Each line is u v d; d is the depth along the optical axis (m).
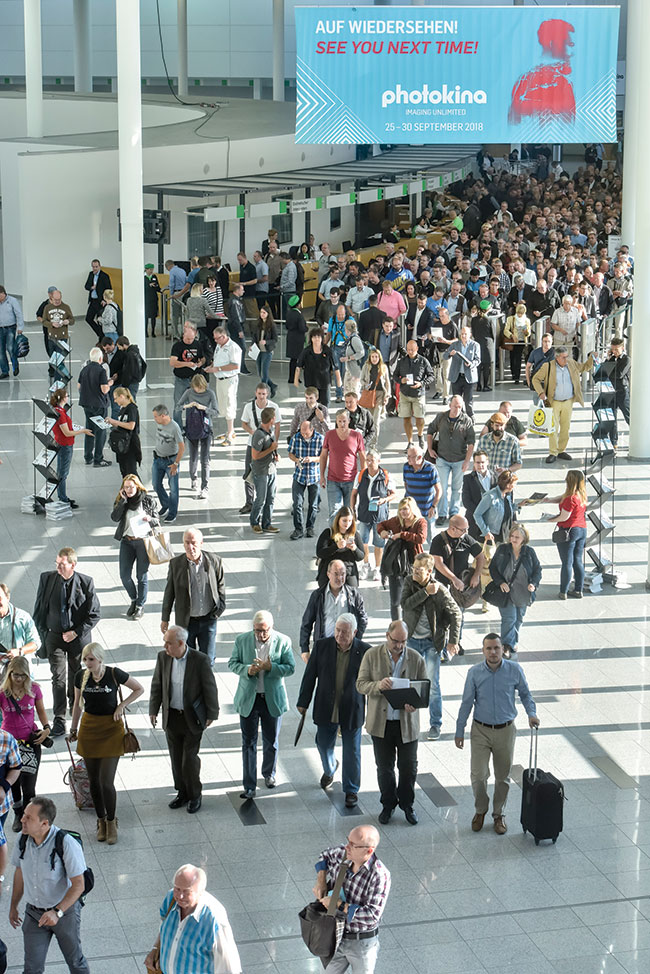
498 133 28.12
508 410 19.05
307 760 13.20
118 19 28.12
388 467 22.59
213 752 13.33
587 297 29.22
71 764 12.21
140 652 15.30
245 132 43.69
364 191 39.12
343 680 12.05
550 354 24.06
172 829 11.78
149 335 34.56
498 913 10.52
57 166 36.56
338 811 12.16
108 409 24.39
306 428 19.12
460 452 19.00
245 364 30.88
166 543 16.16
